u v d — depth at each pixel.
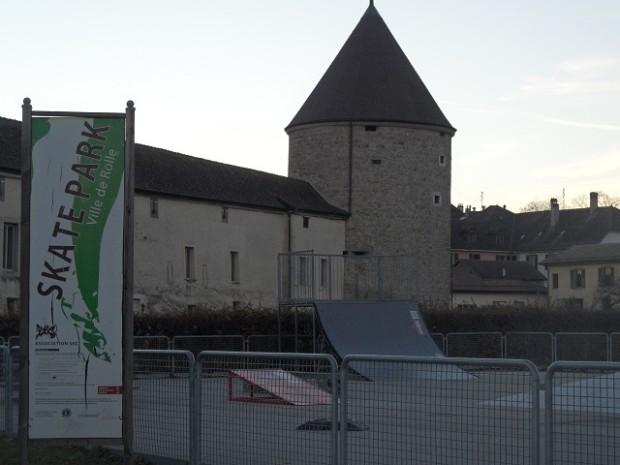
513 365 7.50
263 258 52.34
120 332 9.64
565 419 7.26
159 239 45.56
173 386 10.62
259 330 38.31
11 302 39.03
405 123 59.28
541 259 111.44
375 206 58.84
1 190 38.97
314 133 59.91
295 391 9.19
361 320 31.14
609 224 107.56
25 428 9.60
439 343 37.00
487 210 121.75
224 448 9.95
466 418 7.82
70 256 9.59
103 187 9.59
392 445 8.32
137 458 11.24
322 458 8.88
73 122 9.59
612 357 36.56
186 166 50.06
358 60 60.47
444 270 61.00
